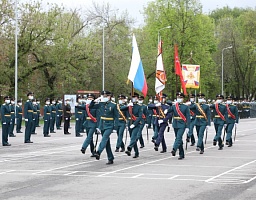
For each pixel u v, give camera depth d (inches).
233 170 580.1
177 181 498.0
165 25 2448.3
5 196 421.4
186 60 2439.7
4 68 1801.2
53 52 1937.7
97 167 605.9
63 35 1946.4
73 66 2014.0
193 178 518.0
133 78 829.2
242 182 492.7
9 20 1843.0
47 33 1905.8
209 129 1471.5
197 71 2012.8
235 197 415.2
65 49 1941.4
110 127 642.2
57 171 571.2
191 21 2449.6
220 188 458.3
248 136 1179.3
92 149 716.7
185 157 721.0
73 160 678.5
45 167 606.9
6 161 670.5
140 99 829.2
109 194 428.8
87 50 1996.8
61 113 1459.2
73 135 1205.1
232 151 812.6
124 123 789.9
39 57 1957.4
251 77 3208.7
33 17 1878.7
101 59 2233.0
